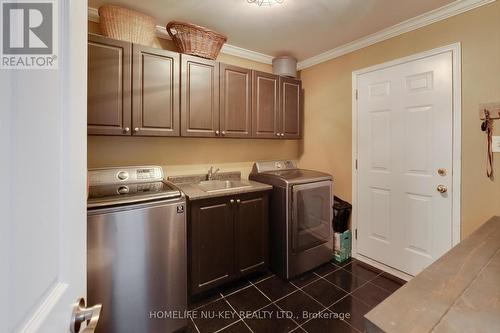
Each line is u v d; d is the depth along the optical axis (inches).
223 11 77.3
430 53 79.9
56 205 19.8
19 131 15.1
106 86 68.4
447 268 38.0
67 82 21.5
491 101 68.4
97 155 80.1
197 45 83.7
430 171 81.0
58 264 20.1
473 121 71.7
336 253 104.5
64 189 21.1
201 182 98.4
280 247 92.2
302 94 123.5
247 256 88.0
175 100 79.8
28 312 15.9
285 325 68.1
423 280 34.7
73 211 22.7
